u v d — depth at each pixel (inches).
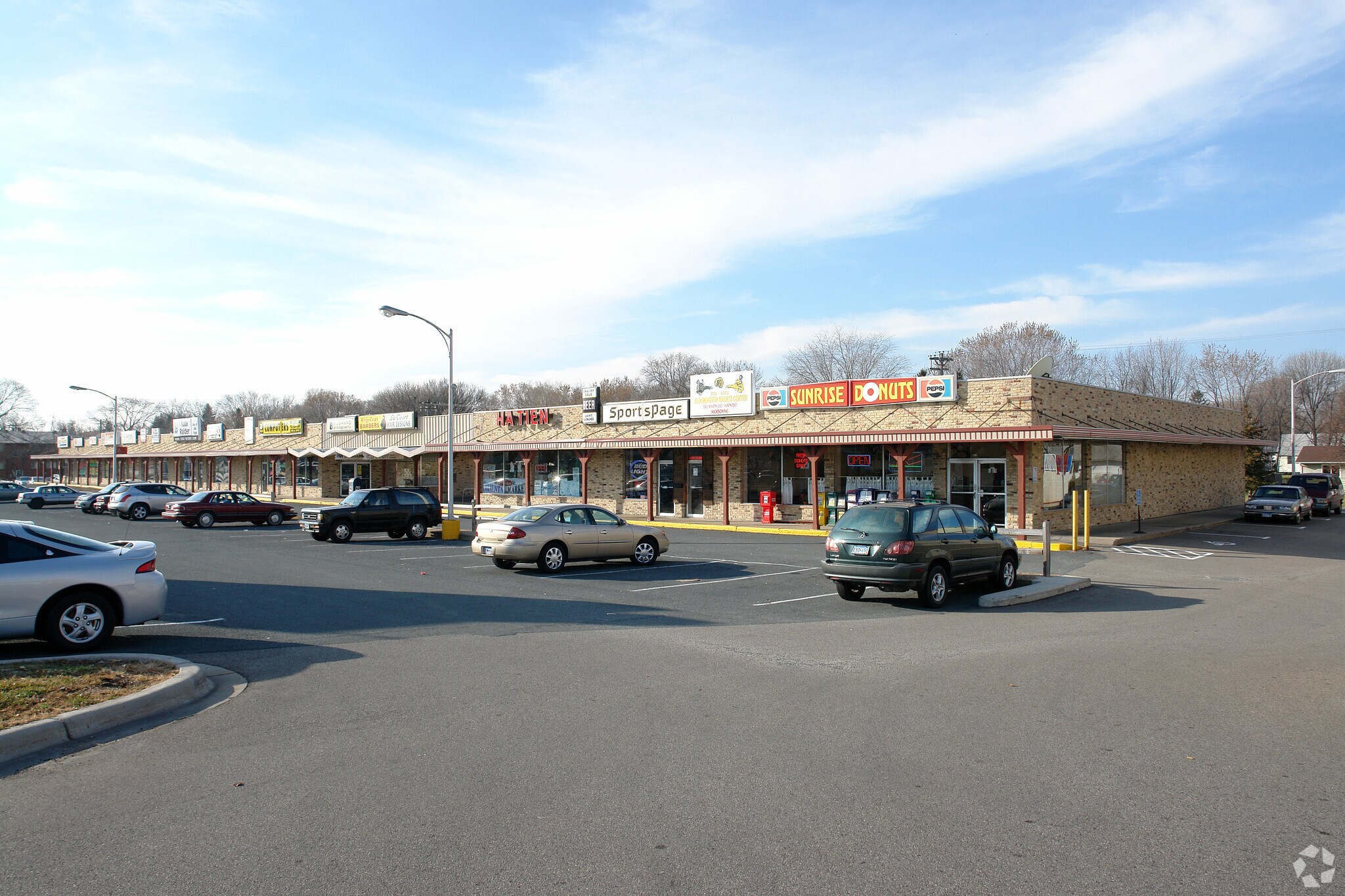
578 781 214.5
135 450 2721.5
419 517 1051.9
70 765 231.3
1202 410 1453.0
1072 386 1034.1
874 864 167.8
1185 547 898.7
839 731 257.6
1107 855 172.4
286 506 1387.8
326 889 157.9
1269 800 202.4
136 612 392.8
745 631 434.6
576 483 1461.6
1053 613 505.7
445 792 207.3
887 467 1090.7
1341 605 534.9
